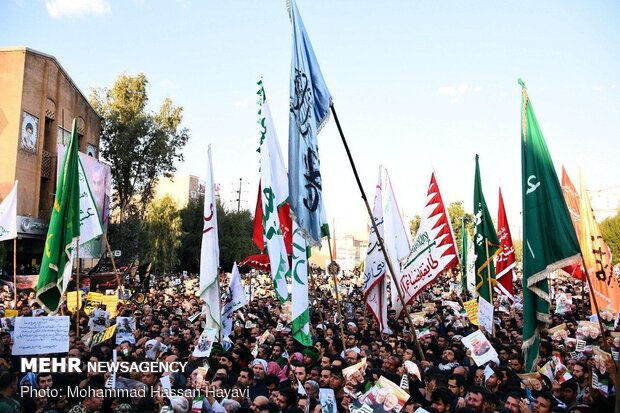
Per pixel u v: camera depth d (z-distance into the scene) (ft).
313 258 210.59
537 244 27.53
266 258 56.34
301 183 29.35
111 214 164.86
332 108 30.40
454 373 26.22
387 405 20.29
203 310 52.75
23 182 114.42
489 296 44.50
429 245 43.42
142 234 155.74
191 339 42.70
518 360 31.22
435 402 21.94
